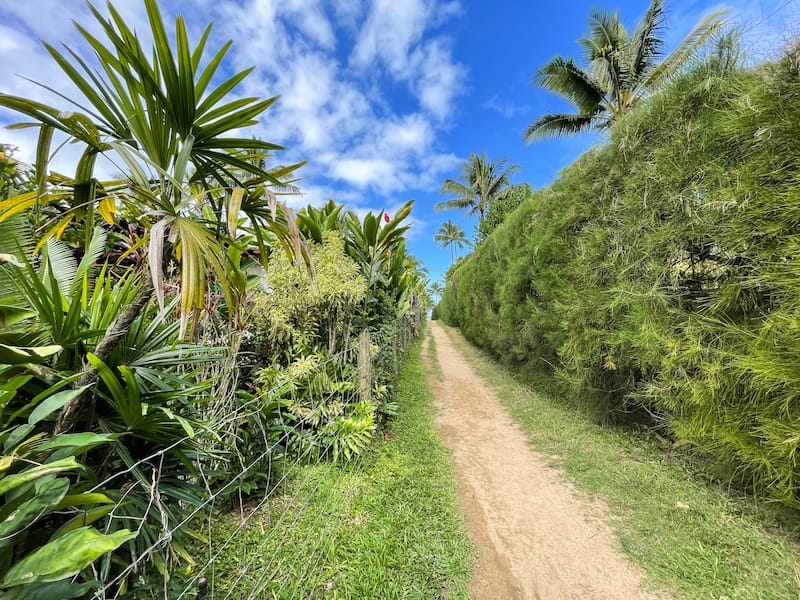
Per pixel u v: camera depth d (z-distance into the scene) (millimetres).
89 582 799
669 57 8117
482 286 8453
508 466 3172
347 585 1750
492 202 15961
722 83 2441
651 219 2949
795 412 1923
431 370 7574
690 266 2723
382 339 4504
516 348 6109
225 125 1468
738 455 2211
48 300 1174
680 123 2752
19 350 848
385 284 4934
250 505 2340
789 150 1960
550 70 9586
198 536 1577
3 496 892
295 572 1771
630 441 3432
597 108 10039
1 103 1036
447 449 3545
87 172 1357
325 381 3004
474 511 2498
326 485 2551
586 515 2408
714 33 2703
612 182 3541
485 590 1827
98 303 1492
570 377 4074
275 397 2590
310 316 3180
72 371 1279
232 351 2318
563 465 3111
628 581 1850
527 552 2088
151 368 1479
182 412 1697
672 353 2592
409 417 4324
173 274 1983
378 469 2922
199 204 1486
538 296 5148
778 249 2012
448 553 2033
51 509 794
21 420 1157
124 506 1271
